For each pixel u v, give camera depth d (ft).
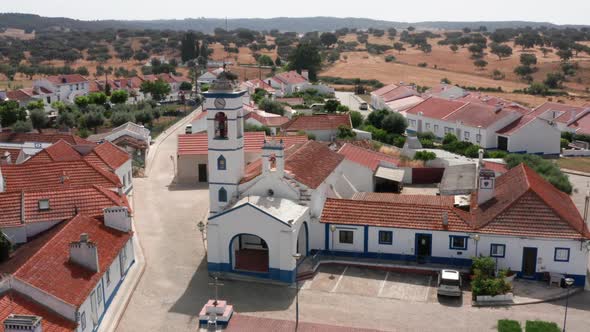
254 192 164.25
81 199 159.12
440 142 350.02
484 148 323.57
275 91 527.81
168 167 272.51
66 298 114.11
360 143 285.23
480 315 135.03
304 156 185.57
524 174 172.76
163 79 577.84
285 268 150.10
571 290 146.92
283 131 309.83
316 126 317.63
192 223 195.31
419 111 385.91
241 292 146.20
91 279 124.67
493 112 335.67
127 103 473.67
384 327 129.59
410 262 161.79
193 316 134.72
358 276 156.04
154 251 172.04
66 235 136.98
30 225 150.61
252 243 169.07
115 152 230.89
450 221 158.81
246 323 130.62
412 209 164.86
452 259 158.71
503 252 153.99
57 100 496.23
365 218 164.25
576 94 630.33
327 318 133.59
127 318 133.69
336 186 197.98
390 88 485.97
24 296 112.98
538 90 632.79
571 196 236.84
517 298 142.31
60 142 222.69
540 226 151.43
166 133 357.20
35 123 369.50
